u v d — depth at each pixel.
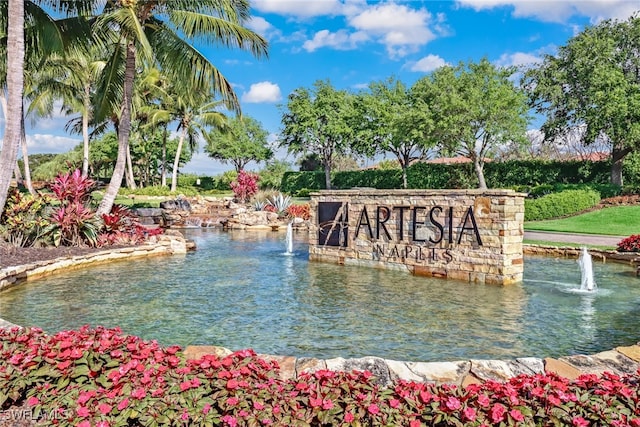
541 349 5.30
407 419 2.76
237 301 7.64
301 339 5.65
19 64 10.78
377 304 7.46
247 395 2.95
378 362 4.06
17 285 8.75
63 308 7.05
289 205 25.55
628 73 26.48
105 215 13.27
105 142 44.94
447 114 27.94
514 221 9.23
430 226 10.20
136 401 2.86
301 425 2.73
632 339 5.64
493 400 2.91
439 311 7.00
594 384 3.17
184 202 26.72
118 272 10.38
